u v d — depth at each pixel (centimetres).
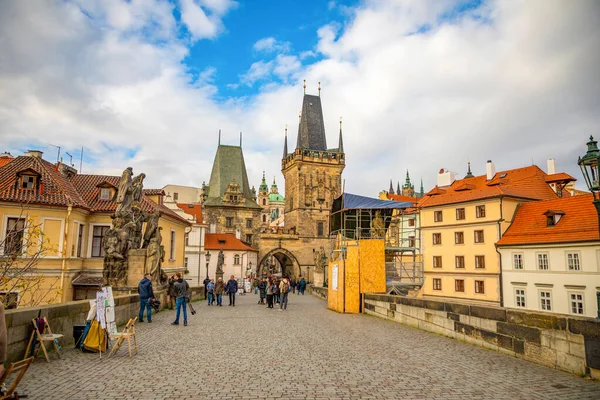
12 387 659
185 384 917
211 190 10456
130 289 2531
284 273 11338
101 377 962
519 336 1216
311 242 10575
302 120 11631
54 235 3544
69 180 4359
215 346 1384
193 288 3847
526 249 4531
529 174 5975
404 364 1133
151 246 2677
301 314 2520
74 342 1367
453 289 5366
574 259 4059
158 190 5034
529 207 4931
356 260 2619
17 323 1058
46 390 852
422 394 868
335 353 1280
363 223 3794
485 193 5175
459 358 1212
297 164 11000
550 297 4256
